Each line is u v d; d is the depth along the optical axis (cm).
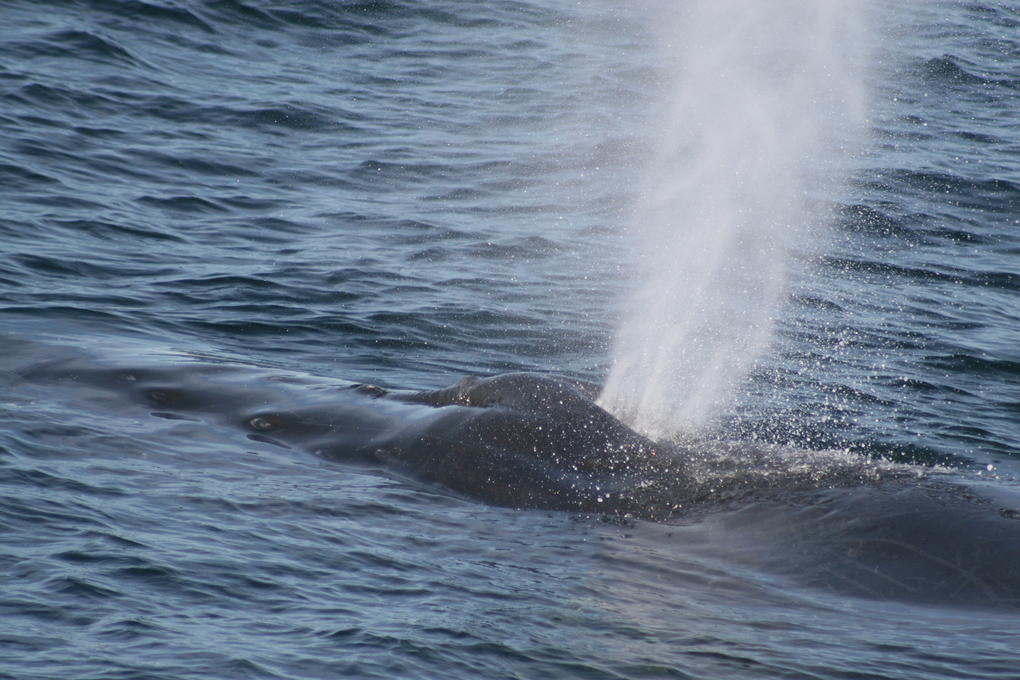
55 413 3897
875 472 3522
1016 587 2992
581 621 2781
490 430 3728
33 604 2605
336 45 10900
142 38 10025
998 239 7731
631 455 3644
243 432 3925
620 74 11000
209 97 9075
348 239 6756
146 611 2630
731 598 2977
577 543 3269
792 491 3438
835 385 5109
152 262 6006
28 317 5000
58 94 8444
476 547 3186
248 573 2866
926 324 6122
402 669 2486
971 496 3322
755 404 4734
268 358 4912
